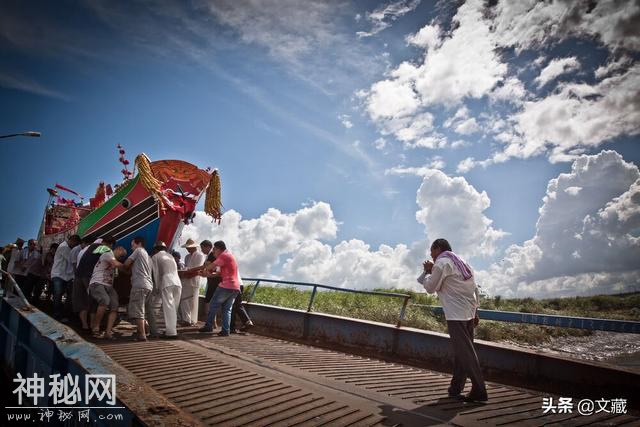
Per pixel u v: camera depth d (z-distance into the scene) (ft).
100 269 28.76
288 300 48.73
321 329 34.17
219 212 37.81
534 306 62.44
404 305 30.37
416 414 15.67
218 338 31.30
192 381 18.37
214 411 14.92
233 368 20.90
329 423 14.33
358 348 31.30
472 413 16.22
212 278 37.50
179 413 8.31
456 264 18.56
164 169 36.58
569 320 27.73
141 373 19.45
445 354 26.32
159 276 30.27
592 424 15.85
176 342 27.99
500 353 24.21
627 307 65.67
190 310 36.88
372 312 42.29
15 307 20.11
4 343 23.20
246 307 41.42
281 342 31.68
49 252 42.55
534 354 22.94
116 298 29.35
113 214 37.83
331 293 52.80
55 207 56.80
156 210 36.04
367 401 16.80
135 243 29.43
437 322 42.55
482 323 47.67
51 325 15.26
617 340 49.83
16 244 46.83
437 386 20.20
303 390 17.66
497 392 19.69
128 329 33.35
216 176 38.01
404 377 21.65
